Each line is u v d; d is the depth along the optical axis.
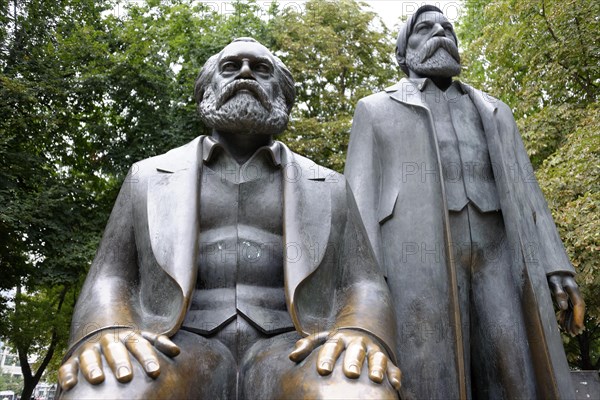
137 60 14.60
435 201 3.44
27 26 14.53
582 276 8.93
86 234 13.41
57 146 15.03
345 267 2.87
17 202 12.36
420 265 3.38
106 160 14.77
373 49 17.33
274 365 2.40
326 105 16.55
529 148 11.09
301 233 2.75
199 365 2.41
